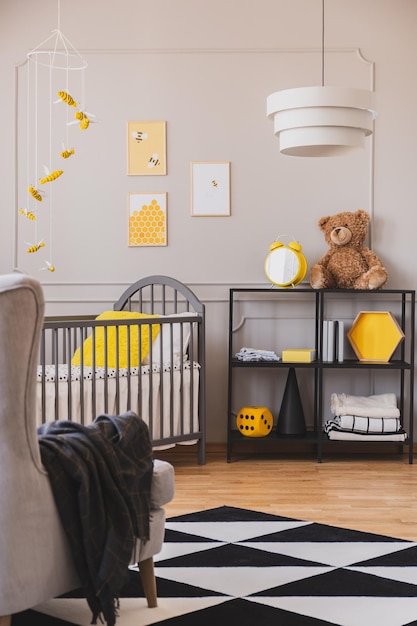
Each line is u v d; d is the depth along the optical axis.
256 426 4.89
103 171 5.08
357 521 3.56
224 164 5.07
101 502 2.26
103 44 5.05
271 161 5.07
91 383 4.23
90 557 2.22
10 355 2.07
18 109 5.06
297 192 5.07
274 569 2.94
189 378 4.71
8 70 5.05
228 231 5.08
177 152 5.07
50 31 5.04
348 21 5.03
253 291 4.90
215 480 4.38
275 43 5.04
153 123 5.05
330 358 4.90
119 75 5.05
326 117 3.12
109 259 5.09
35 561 2.16
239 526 3.48
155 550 2.54
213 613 2.53
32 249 4.65
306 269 4.91
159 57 5.05
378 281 4.88
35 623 2.48
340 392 5.12
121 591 2.73
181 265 5.09
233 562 3.02
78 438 2.29
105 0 5.04
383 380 5.11
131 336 4.66
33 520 2.15
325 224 5.04
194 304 4.79
